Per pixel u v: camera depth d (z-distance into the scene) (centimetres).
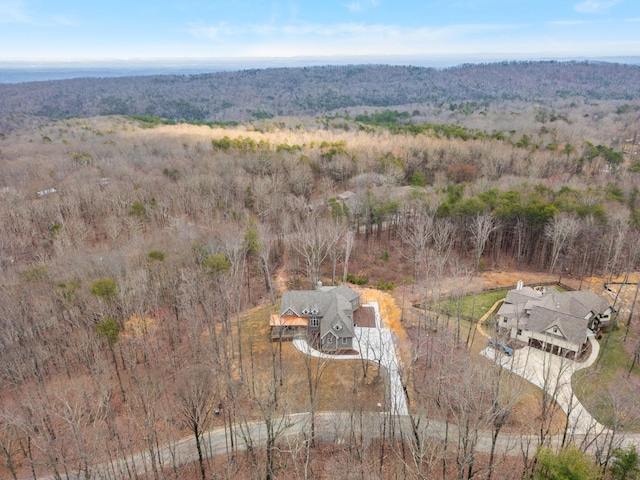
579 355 5856
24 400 4862
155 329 6369
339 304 6488
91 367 5366
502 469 4225
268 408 3969
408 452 4481
